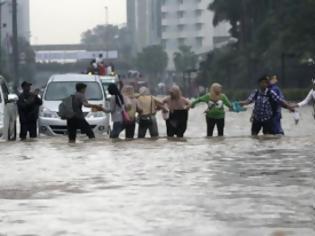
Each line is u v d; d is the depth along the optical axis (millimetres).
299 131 36750
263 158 20297
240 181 15516
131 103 28688
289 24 89500
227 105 28766
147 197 13430
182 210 12000
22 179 16344
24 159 20953
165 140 27312
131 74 97125
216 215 11516
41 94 35000
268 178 15953
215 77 142125
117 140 27719
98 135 31672
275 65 102000
